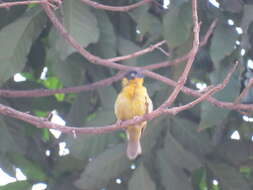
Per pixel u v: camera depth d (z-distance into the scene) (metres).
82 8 11.85
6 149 13.16
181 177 12.77
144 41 13.92
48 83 15.98
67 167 13.88
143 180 12.62
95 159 12.57
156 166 12.80
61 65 12.88
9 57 11.95
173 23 11.95
